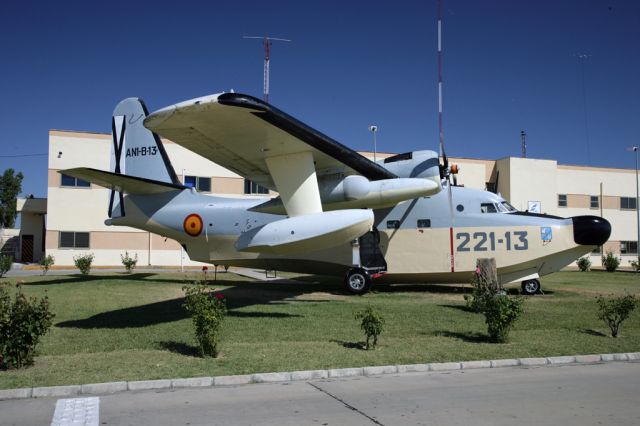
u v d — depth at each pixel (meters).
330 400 5.32
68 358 7.12
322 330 9.34
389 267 15.12
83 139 25.95
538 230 14.45
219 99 8.52
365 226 10.66
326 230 10.36
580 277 23.53
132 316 10.71
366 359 7.08
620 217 35.12
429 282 15.68
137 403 5.23
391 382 6.09
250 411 4.94
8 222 44.78
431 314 11.02
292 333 9.05
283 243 10.66
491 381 6.11
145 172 16.38
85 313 11.09
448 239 14.84
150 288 15.39
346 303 12.83
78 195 25.92
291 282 18.67
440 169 14.02
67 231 25.70
